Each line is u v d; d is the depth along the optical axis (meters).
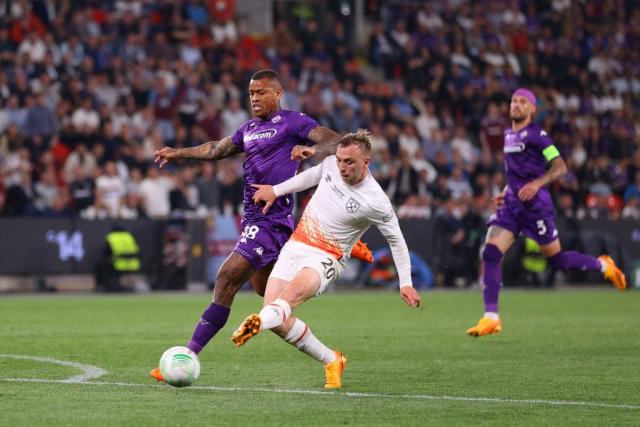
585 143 83.00
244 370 24.70
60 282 58.22
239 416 18.22
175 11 78.94
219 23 80.75
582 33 94.88
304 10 90.94
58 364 25.42
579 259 33.44
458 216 65.00
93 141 63.62
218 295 22.06
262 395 20.72
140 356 27.22
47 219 56.38
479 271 63.44
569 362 26.80
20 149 59.47
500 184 70.19
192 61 75.06
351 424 17.59
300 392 21.19
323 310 44.69
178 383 21.00
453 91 82.62
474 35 88.69
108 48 70.44
